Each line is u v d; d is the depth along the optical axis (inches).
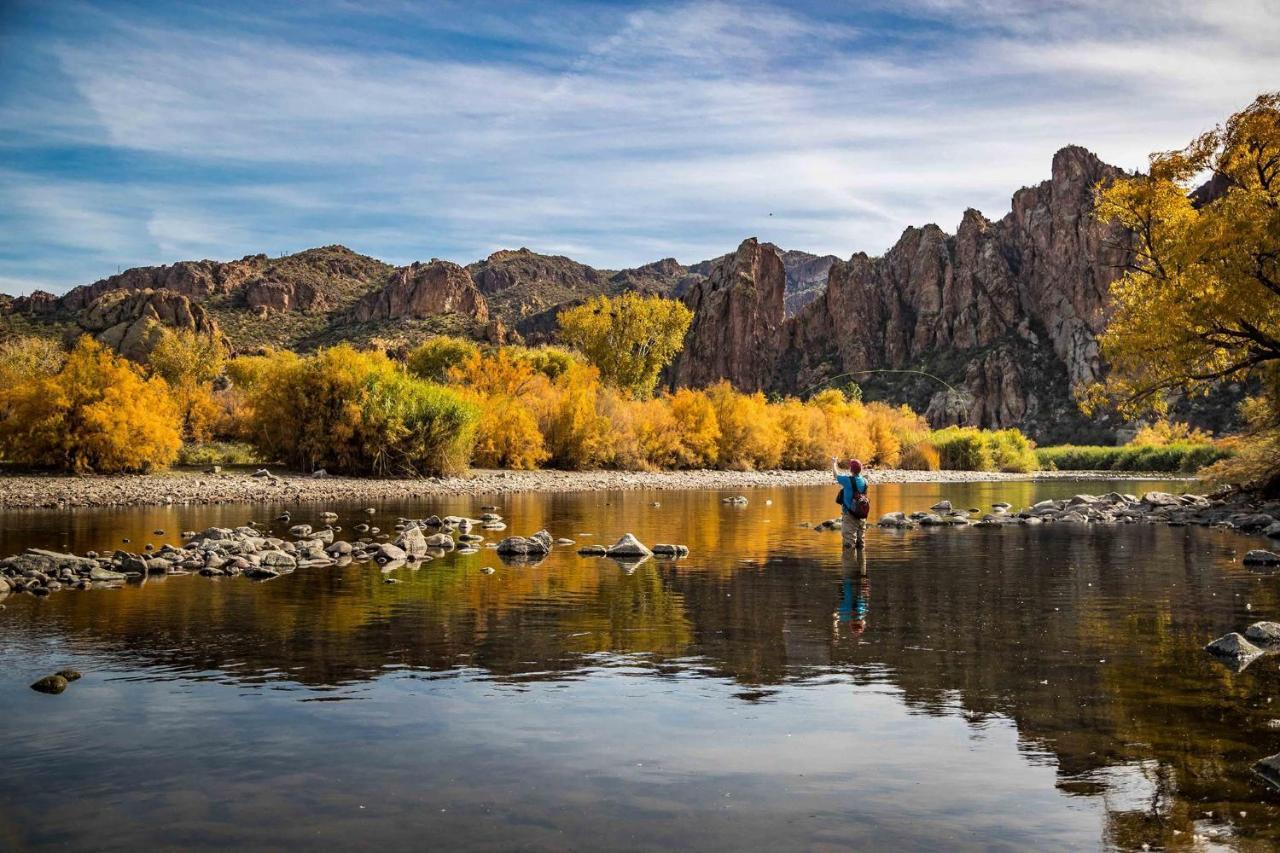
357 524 778.8
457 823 166.1
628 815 169.6
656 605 388.5
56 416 1176.8
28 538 635.5
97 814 170.6
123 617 358.6
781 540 676.1
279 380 1407.5
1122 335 913.5
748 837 159.8
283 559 517.0
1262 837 159.0
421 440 1406.3
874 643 314.3
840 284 6825.8
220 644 311.7
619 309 3341.5
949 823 165.8
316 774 190.5
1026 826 164.4
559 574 484.7
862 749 205.8
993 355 5649.6
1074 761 197.3
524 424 1676.9
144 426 1217.4
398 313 6269.7
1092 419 4963.1
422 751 204.4
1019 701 242.5
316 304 6624.0
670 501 1146.7
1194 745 207.3
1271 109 864.9
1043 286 5944.9
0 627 338.6
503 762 197.6
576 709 236.1
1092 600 402.3
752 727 221.1
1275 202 822.5
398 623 348.2
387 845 156.9
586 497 1206.3
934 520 823.7
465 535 669.3
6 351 2405.3
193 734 216.1
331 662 286.5
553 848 155.6
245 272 7032.5
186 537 638.5
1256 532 740.0
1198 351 848.3
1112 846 156.3
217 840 159.3
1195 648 306.2
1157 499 1045.8
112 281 6968.5
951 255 6530.5
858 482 614.9
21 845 157.2
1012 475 2420.0
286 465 1433.3
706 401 2138.3
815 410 2487.7
